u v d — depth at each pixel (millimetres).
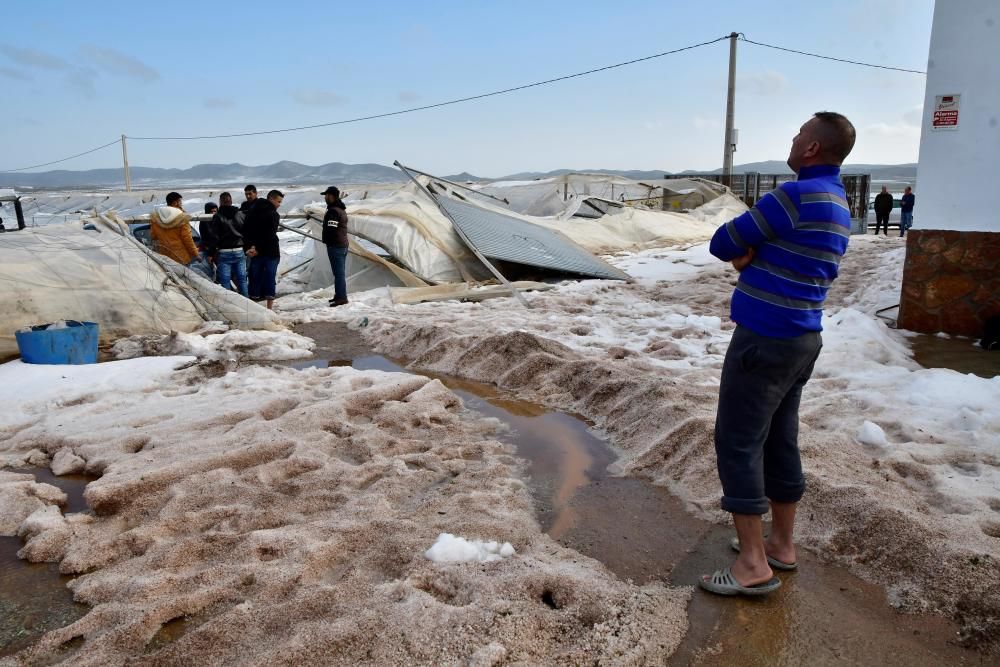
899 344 6863
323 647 2346
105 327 7871
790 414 2865
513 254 12797
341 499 3676
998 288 7059
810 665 2400
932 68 7098
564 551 3125
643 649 2406
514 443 4637
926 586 2768
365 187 20641
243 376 6281
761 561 2799
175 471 3924
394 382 5656
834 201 2594
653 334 7832
